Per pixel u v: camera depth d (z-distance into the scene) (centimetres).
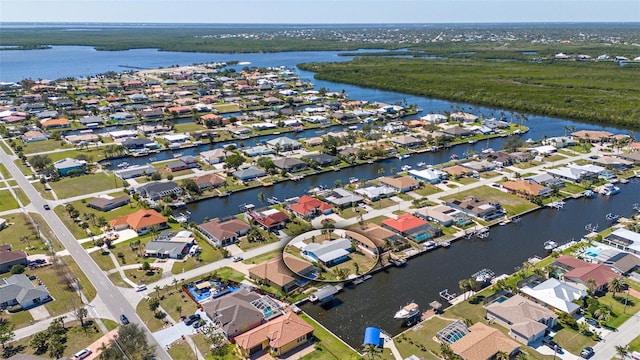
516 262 12519
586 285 10675
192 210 16100
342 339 9419
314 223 14675
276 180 18738
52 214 15212
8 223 14412
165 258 12412
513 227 14650
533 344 9031
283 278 11056
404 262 12381
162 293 10750
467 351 8444
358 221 14800
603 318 9644
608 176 18688
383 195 16862
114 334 9138
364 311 10381
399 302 10725
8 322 9675
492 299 10456
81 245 13075
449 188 17750
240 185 18162
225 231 13525
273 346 8756
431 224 14388
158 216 14450
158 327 9512
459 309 10306
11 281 10794
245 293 10481
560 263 11662
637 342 9044
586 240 13438
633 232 13350
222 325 9350
